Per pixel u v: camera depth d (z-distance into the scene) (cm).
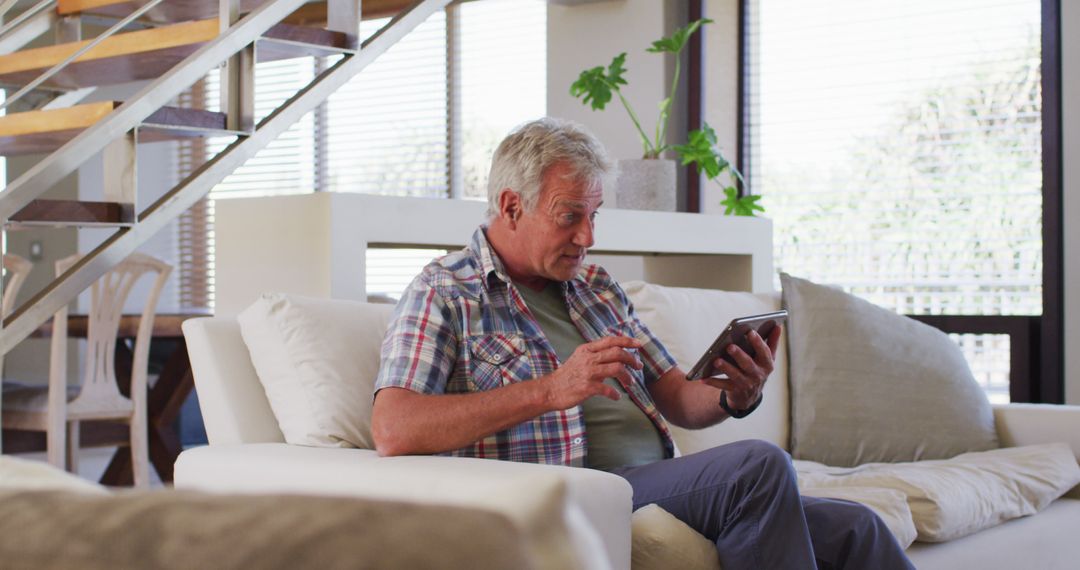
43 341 788
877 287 497
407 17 411
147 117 335
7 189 301
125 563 43
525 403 198
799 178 516
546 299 236
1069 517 288
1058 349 456
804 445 324
